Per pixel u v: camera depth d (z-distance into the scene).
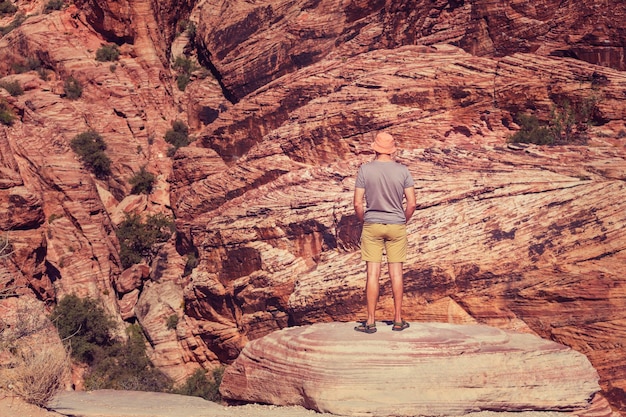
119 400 9.92
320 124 30.72
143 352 30.81
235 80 44.06
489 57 31.50
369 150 29.39
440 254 20.23
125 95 45.47
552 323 18.55
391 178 9.09
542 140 26.36
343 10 38.53
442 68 30.00
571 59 28.09
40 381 8.45
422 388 8.39
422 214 21.50
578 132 26.56
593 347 17.88
